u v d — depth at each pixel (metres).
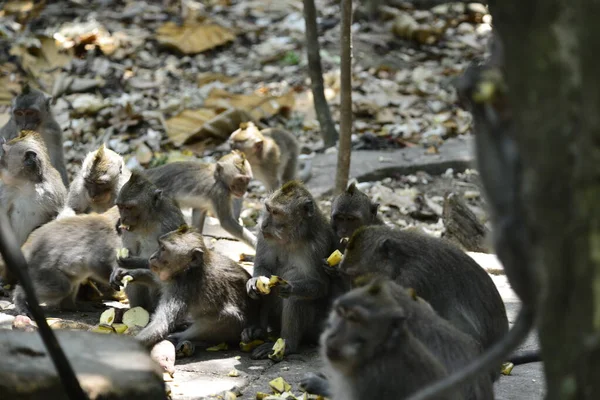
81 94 25.53
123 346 9.50
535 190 5.94
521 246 6.67
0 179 15.23
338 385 8.56
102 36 28.64
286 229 12.39
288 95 25.47
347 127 17.25
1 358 8.76
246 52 29.00
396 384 8.20
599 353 5.68
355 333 8.24
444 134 24.02
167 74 27.22
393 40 29.59
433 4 31.58
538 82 5.83
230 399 10.47
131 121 23.97
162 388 9.12
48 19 29.81
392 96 26.03
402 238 10.83
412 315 9.01
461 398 8.79
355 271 10.78
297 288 12.16
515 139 6.29
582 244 5.70
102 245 13.48
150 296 13.40
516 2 5.89
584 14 5.47
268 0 32.50
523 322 6.79
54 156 18.98
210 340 12.58
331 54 28.62
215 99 25.05
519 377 11.17
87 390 8.35
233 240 17.59
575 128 5.69
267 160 20.47
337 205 13.17
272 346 12.25
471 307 10.48
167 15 30.89
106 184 15.74
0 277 14.59
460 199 16.80
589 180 5.60
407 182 21.53
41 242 13.38
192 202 17.36
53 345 7.89
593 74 5.45
